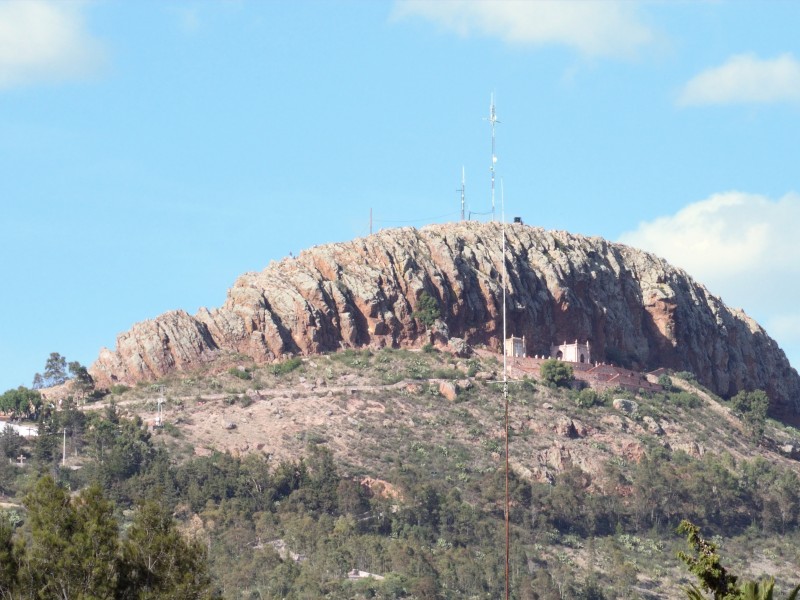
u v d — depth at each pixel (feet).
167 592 429.79
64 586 424.46
